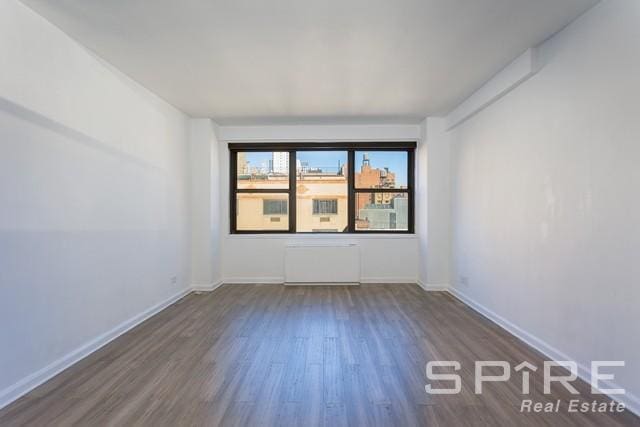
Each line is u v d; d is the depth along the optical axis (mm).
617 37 2207
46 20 2539
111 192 3340
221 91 4066
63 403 2250
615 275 2232
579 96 2537
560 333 2764
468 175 4531
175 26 2631
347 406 2229
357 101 4469
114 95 3379
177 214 4812
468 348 3131
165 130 4449
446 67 3414
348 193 5965
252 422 2059
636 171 2082
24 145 2375
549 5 2379
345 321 3910
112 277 3355
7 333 2252
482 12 2461
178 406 2225
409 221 5922
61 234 2705
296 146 5797
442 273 5340
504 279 3621
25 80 2377
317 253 5680
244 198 5984
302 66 3365
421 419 2090
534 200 3092
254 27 2648
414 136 5652
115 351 3072
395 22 2588
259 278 5836
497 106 3750
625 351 2162
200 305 4551
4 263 2232
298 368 2758
